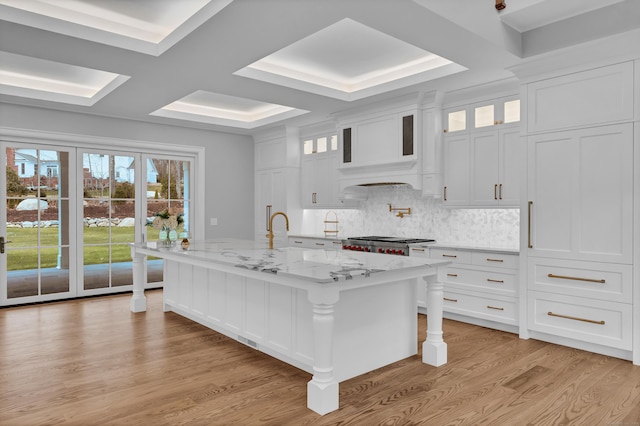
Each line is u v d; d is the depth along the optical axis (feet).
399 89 15.69
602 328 11.68
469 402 8.98
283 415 8.45
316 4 9.20
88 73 16.01
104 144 19.69
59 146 18.67
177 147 21.77
